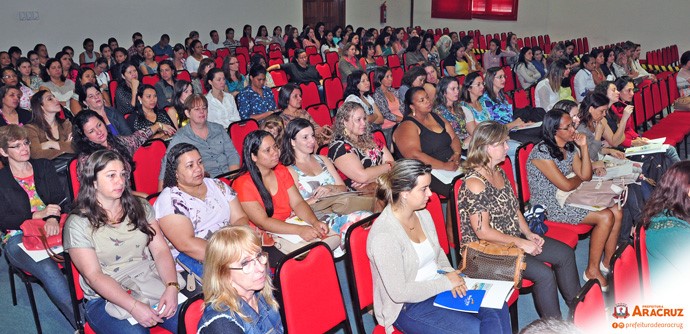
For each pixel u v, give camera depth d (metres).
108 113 5.14
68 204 3.54
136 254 2.66
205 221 2.98
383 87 6.35
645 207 2.61
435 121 4.55
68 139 4.55
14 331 3.36
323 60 11.95
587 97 4.46
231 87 7.73
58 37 11.97
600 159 4.48
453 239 3.29
